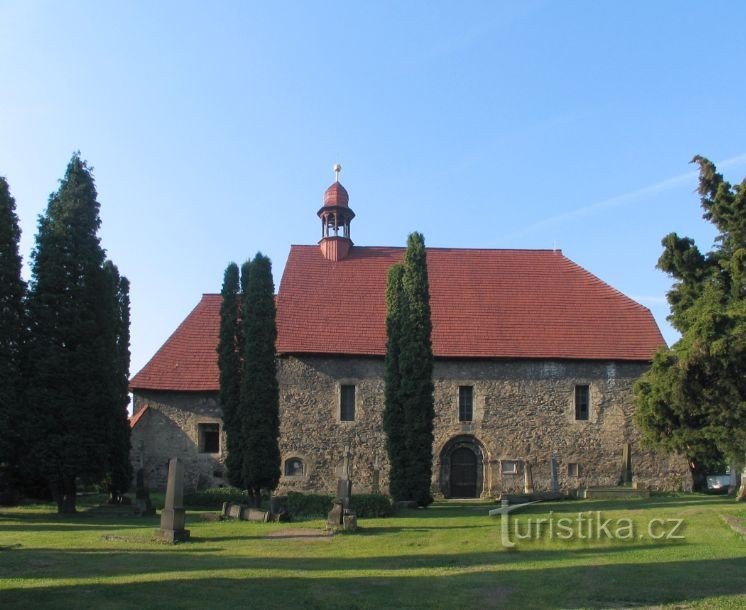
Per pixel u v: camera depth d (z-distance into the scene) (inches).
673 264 1066.7
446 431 1328.7
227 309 1161.4
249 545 647.1
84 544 655.8
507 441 1328.7
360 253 1556.3
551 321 1417.3
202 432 1376.7
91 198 1093.1
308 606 398.3
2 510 1073.5
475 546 633.6
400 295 1129.4
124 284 1374.3
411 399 1088.2
